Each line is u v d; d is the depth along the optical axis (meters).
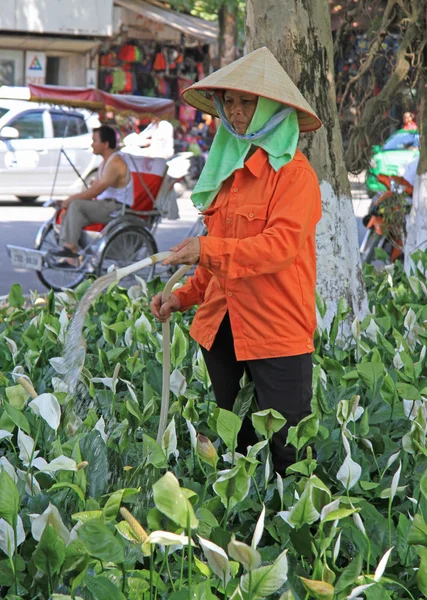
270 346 3.55
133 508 3.32
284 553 2.31
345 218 6.38
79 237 10.55
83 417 4.46
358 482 3.60
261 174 3.50
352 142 8.91
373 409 4.47
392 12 8.77
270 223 3.42
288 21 6.03
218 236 3.61
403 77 8.65
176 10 24.16
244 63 3.48
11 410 3.21
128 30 24.28
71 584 2.49
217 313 3.70
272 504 3.38
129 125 11.80
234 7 20.14
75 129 19.12
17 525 2.70
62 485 2.88
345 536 3.08
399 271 8.30
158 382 4.80
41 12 23.06
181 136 25.02
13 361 5.19
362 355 5.16
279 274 3.51
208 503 2.95
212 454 3.14
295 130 3.53
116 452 3.69
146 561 3.05
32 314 6.83
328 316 6.24
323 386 4.53
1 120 18.36
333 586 2.55
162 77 25.83
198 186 3.62
